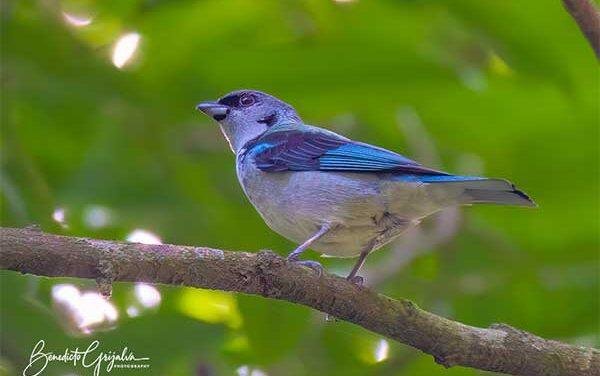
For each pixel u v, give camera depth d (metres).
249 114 12.74
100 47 13.77
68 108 13.42
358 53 13.66
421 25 13.56
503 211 14.79
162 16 13.66
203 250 8.22
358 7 13.46
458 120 14.46
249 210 13.59
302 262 8.71
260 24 13.71
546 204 14.84
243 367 13.52
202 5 13.55
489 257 14.85
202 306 14.92
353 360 14.52
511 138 14.61
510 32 13.23
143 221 13.51
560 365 9.12
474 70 13.85
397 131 14.80
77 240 7.80
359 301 8.80
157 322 12.76
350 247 10.38
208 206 13.52
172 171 13.59
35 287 12.14
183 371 12.94
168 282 8.08
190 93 13.88
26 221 12.62
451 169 14.99
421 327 8.95
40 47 13.15
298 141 10.70
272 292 8.50
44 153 13.75
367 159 10.02
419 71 13.83
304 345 14.23
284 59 13.70
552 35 13.10
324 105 14.34
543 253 14.92
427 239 14.55
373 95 14.21
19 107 13.40
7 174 12.80
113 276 7.82
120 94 13.40
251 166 10.73
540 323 14.56
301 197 10.26
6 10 13.08
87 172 13.53
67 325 12.86
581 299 14.50
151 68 13.73
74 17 14.46
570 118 14.21
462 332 9.05
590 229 14.90
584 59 13.27
